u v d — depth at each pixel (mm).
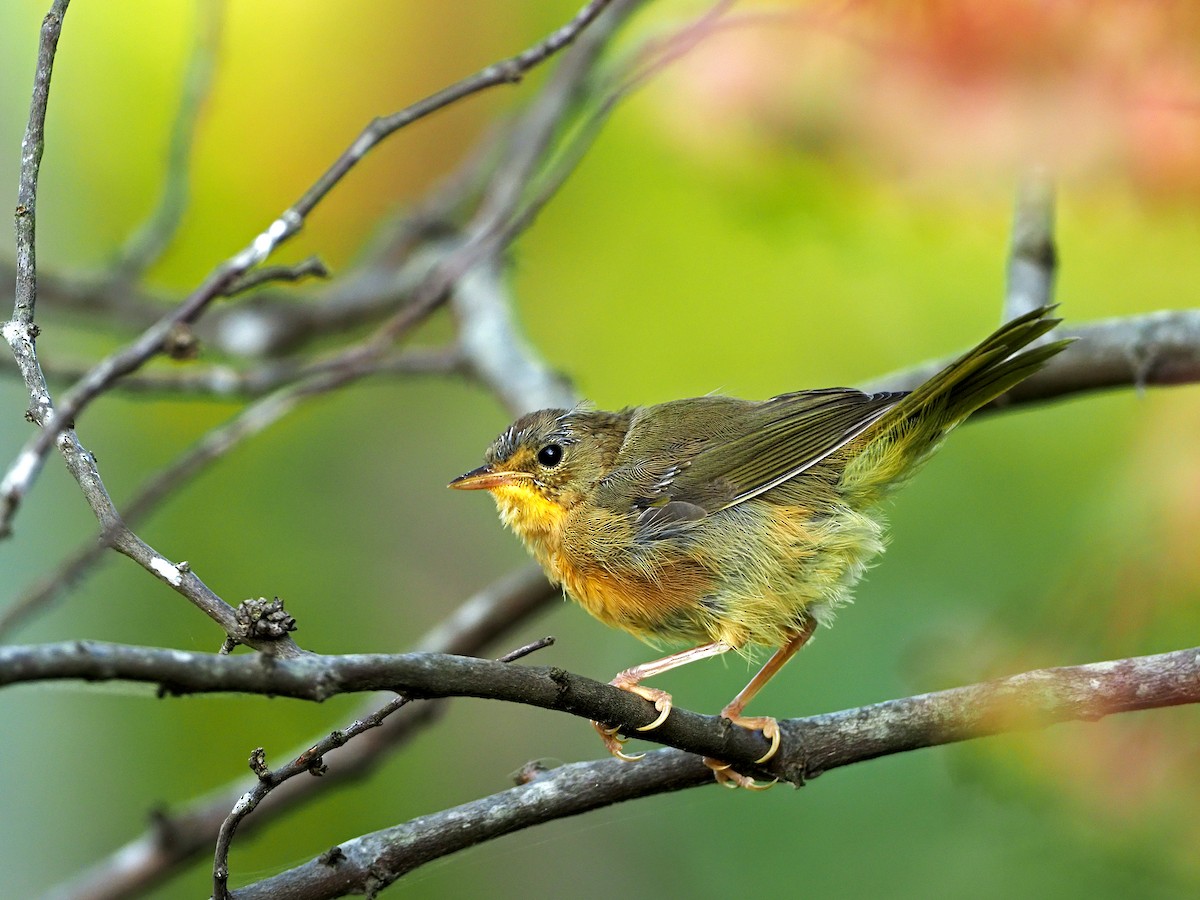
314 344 15062
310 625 13531
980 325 12797
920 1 8164
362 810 12758
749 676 11711
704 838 11820
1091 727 8070
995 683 6566
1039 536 11750
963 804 10594
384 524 14703
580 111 12805
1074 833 8414
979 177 8305
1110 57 7770
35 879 11859
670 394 13344
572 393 10883
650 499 8453
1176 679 6328
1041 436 12203
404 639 14148
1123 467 9336
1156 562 8570
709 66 9125
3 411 12648
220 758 12531
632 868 12219
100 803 12211
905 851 10953
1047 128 7797
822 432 8164
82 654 3986
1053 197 9258
